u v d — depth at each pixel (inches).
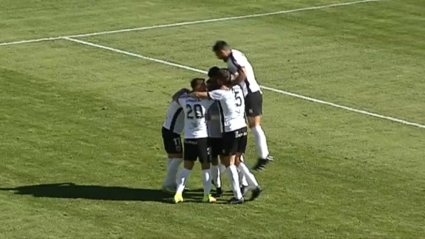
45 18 4003.4
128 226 1983.3
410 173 2331.4
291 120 2751.0
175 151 2156.7
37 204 2096.5
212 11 4205.2
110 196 2155.5
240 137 2111.2
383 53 3580.2
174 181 2176.4
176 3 4340.6
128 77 3166.8
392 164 2394.2
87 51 3496.6
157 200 2138.3
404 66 3403.1
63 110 2790.4
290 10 4247.0
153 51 3521.2
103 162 2377.0
